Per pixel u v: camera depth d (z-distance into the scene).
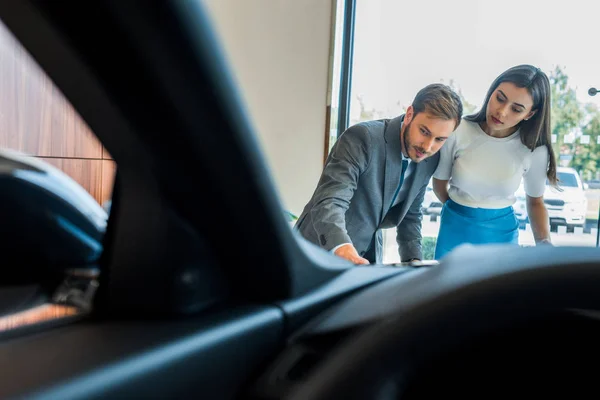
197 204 0.46
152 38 0.34
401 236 1.81
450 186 1.99
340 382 0.42
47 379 0.36
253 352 0.48
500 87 1.79
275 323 0.50
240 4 2.80
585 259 0.45
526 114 1.79
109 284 0.47
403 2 2.52
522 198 2.02
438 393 0.46
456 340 0.44
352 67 2.76
